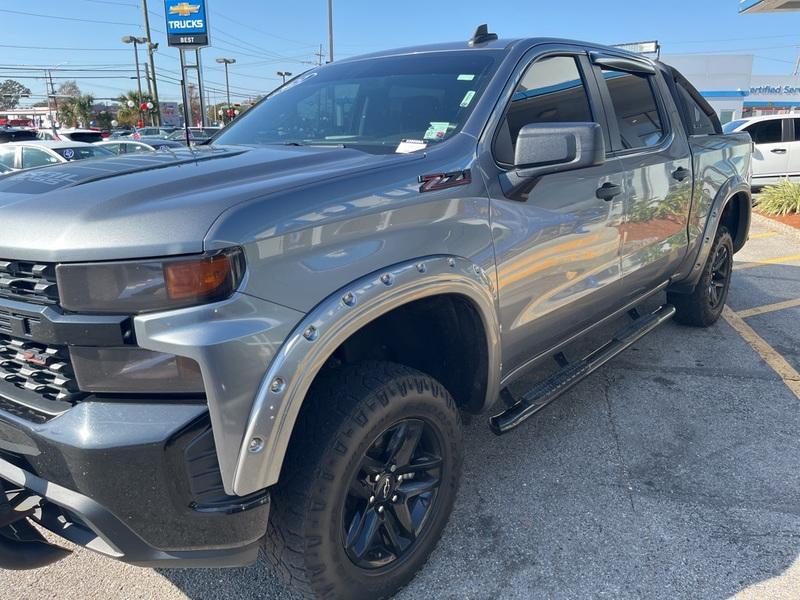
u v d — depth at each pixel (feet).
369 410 6.70
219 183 6.60
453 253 7.64
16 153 42.96
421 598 7.78
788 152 44.47
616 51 12.44
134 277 5.49
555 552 8.56
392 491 7.49
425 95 9.41
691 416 12.33
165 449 5.47
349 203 6.59
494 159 8.52
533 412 9.57
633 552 8.52
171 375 5.58
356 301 6.41
